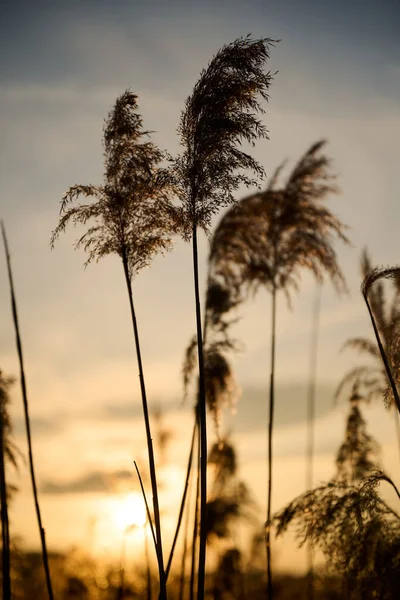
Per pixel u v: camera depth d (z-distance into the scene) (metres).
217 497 11.15
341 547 7.31
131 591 10.59
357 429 12.27
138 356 7.40
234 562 11.01
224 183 7.68
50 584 8.30
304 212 11.09
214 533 10.62
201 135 7.77
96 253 7.92
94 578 10.73
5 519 8.38
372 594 7.13
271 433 10.38
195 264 7.55
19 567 9.27
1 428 8.78
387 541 7.16
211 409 10.55
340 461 12.26
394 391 7.77
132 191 7.80
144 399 7.23
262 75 7.80
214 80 7.80
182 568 10.08
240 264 10.91
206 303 10.73
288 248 11.14
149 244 7.78
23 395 8.60
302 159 11.41
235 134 7.64
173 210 7.77
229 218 10.80
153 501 6.94
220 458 11.30
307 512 7.52
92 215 7.92
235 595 11.00
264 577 11.09
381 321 10.80
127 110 7.86
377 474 7.55
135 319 7.59
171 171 7.84
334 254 11.20
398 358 8.33
